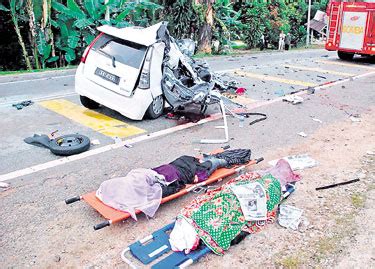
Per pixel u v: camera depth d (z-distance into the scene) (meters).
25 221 4.30
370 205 4.84
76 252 3.83
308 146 6.83
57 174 5.46
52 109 8.56
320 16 30.14
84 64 7.88
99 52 7.72
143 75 7.33
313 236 4.19
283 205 4.74
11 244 3.91
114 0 15.73
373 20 16.09
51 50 15.80
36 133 7.02
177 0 19.30
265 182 4.57
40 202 4.71
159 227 4.27
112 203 4.27
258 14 24.66
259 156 6.30
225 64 16.02
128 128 7.45
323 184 5.37
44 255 3.77
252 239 4.10
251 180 4.64
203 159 5.38
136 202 4.33
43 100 9.32
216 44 21.41
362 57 19.41
